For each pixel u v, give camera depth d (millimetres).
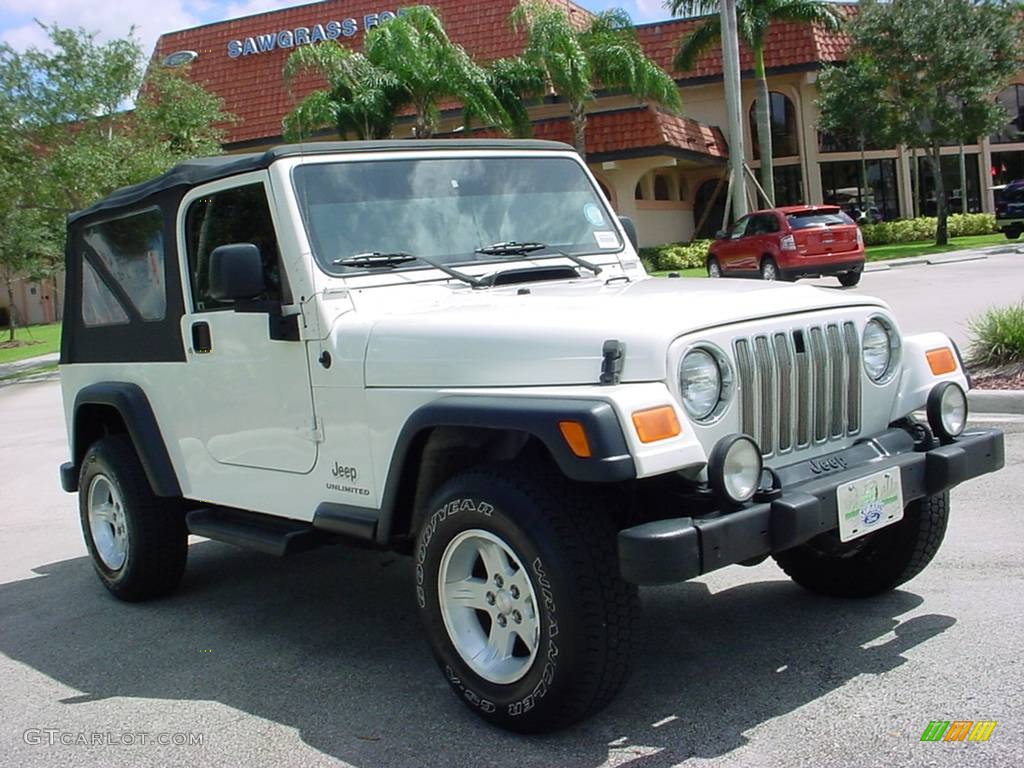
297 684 4605
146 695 4637
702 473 3684
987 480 6754
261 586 6156
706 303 3938
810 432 4066
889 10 28031
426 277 4684
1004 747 3467
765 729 3752
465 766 3682
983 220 33375
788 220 20812
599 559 3578
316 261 4508
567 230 5215
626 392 3480
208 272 5098
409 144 4984
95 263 6039
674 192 34125
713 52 33781
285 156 4645
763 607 5020
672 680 4250
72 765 3979
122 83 23891
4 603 6285
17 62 22906
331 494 4555
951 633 4449
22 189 23375
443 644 4020
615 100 32500
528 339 3811
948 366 4504
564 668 3580
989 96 29344
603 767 3580
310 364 4527
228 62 36406
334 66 25281
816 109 33062
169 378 5438
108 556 6105
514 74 26297
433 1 34125
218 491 5258
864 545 4828
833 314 4172
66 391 6461
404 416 4105
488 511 3732
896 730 3650
